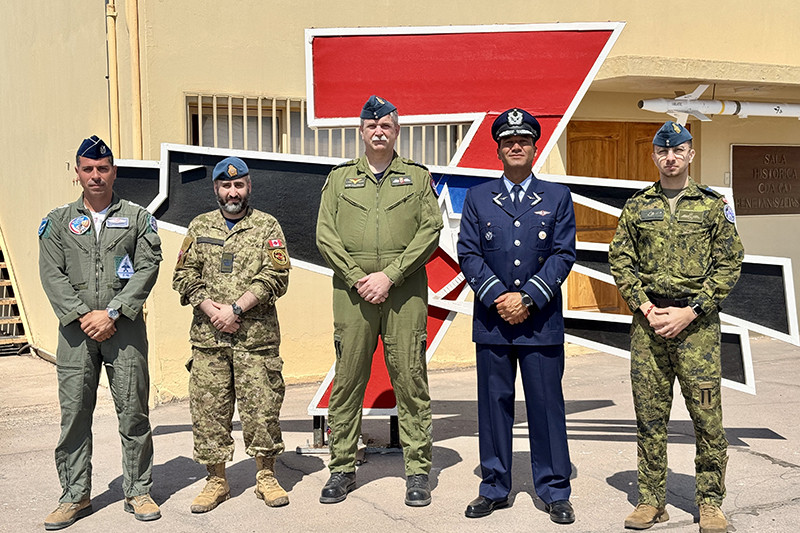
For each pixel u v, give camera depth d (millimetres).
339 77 6117
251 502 4863
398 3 8242
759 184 10461
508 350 4598
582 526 4461
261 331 4801
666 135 4367
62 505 4566
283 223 5941
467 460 5652
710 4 9430
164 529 4453
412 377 4836
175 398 7398
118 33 7477
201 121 7398
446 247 6004
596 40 6223
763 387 7676
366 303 4824
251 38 7645
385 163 4922
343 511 4703
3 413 7066
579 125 9461
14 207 10383
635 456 5699
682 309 4273
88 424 4641
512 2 8719
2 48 10531
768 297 6004
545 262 4555
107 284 4535
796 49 9938
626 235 4539
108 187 4578
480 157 6168
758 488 5012
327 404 5754
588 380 8109
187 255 4855
